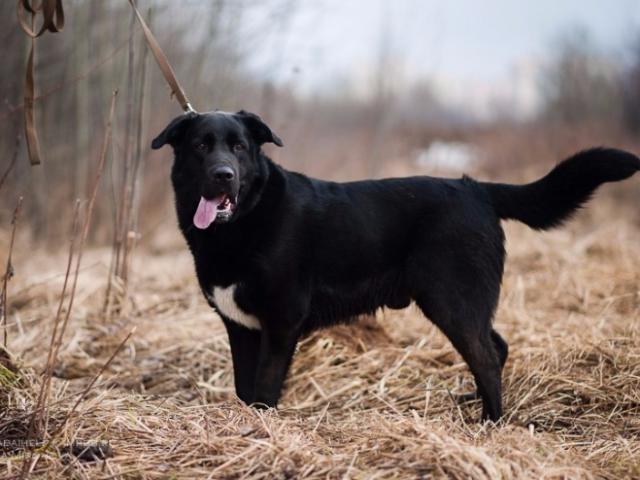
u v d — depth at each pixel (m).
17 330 5.98
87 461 3.06
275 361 4.11
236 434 3.28
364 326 5.49
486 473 2.85
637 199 13.32
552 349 4.84
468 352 4.16
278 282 4.05
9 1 9.23
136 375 5.01
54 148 10.51
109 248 9.63
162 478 2.92
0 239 8.82
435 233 4.23
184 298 6.88
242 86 11.90
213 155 3.99
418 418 3.36
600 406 4.20
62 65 10.25
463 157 21.84
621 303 6.43
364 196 4.35
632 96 21.06
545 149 19.33
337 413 4.25
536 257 8.16
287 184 4.21
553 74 26.98
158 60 4.45
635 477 3.06
